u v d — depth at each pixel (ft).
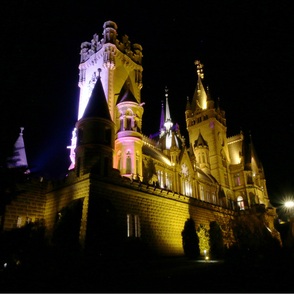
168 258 126.11
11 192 92.43
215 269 78.43
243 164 282.77
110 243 100.53
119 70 189.98
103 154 120.98
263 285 51.65
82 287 54.85
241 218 191.21
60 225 100.37
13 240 92.32
